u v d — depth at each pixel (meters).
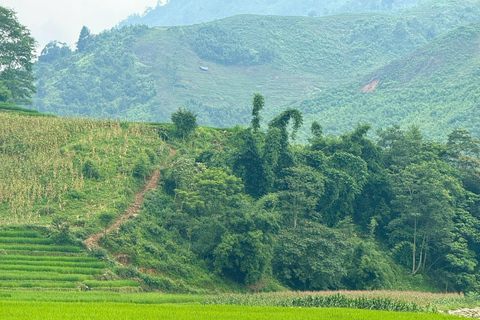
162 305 86.88
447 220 165.25
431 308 98.31
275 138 161.88
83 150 157.88
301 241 138.75
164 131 181.88
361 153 183.75
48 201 133.25
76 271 108.88
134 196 145.12
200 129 189.12
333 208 168.62
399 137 199.00
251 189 160.12
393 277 148.25
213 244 132.12
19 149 154.62
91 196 138.12
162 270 121.38
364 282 139.62
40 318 68.62
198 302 104.12
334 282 139.38
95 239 122.19
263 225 134.38
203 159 166.38
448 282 162.88
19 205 130.38
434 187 163.50
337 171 168.00
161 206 144.12
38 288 98.38
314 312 83.19
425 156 190.12
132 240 124.81
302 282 138.12
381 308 94.94
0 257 108.69
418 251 167.75
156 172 159.25
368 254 143.88
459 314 97.75
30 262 108.31
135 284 111.69
